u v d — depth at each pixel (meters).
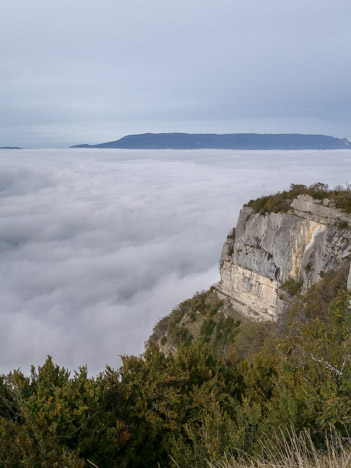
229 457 8.26
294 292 47.81
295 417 8.68
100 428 9.01
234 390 12.34
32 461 7.40
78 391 9.46
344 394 8.45
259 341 45.38
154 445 10.37
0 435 7.98
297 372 10.66
